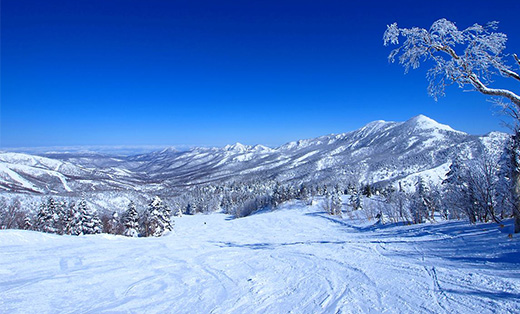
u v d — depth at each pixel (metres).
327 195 72.88
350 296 5.77
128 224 41.59
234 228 52.78
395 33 8.35
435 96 8.69
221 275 8.53
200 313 5.60
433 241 10.26
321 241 17.06
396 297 5.38
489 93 7.93
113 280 8.05
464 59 7.80
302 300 5.87
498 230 9.38
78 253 11.81
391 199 35.41
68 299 6.50
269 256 11.28
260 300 6.12
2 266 9.22
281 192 94.56
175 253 12.42
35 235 15.33
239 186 154.50
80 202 40.41
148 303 6.26
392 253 9.45
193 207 126.00
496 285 5.07
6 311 5.74
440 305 4.70
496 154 13.73
